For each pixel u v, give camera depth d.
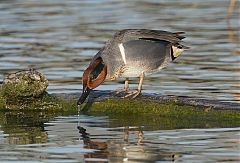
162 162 10.48
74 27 24.81
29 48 21.31
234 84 16.39
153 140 11.79
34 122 13.43
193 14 27.44
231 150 10.99
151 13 27.66
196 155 10.74
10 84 14.04
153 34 13.56
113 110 13.98
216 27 24.67
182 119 13.42
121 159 10.66
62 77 17.52
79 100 13.55
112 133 12.38
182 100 13.72
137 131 12.49
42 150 11.23
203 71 17.98
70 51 20.83
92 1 30.61
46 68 18.59
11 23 25.56
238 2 29.69
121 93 14.12
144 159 10.65
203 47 21.22
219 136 11.95
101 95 14.20
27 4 29.75
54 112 14.24
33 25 25.16
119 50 13.53
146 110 13.74
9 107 14.32
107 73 13.55
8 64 19.08
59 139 12.03
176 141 11.66
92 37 22.94
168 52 13.91
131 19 26.27
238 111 13.18
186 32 23.80
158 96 13.95
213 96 15.10
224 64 18.78
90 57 19.97
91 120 13.52
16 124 13.29
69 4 29.88
